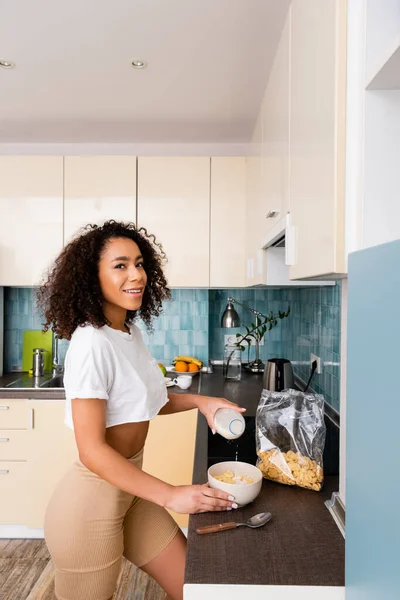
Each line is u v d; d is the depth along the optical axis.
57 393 2.63
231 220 2.91
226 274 2.91
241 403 2.32
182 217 2.91
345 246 0.82
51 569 2.34
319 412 1.26
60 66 2.12
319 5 0.94
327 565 0.87
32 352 3.26
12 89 2.37
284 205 1.39
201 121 2.81
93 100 2.51
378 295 0.59
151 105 2.57
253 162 2.45
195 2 1.65
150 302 1.61
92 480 1.31
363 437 0.65
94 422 1.20
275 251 2.01
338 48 0.81
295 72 1.21
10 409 2.64
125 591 2.15
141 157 2.90
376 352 0.60
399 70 0.72
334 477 1.32
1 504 2.64
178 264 2.91
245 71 2.17
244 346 3.46
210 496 1.06
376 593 0.59
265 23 1.78
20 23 1.78
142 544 1.46
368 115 0.80
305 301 2.75
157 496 1.08
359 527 0.66
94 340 1.25
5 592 2.14
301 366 2.90
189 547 0.94
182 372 3.06
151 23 1.78
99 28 1.82
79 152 3.26
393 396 0.54
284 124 1.40
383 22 0.79
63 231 2.89
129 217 2.89
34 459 2.63
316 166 0.96
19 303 3.27
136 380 1.33
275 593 0.81
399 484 0.53
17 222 2.88
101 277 1.32
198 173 2.91
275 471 1.25
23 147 3.26
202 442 1.62
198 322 3.28
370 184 0.80
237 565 0.87
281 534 0.99
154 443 2.61
